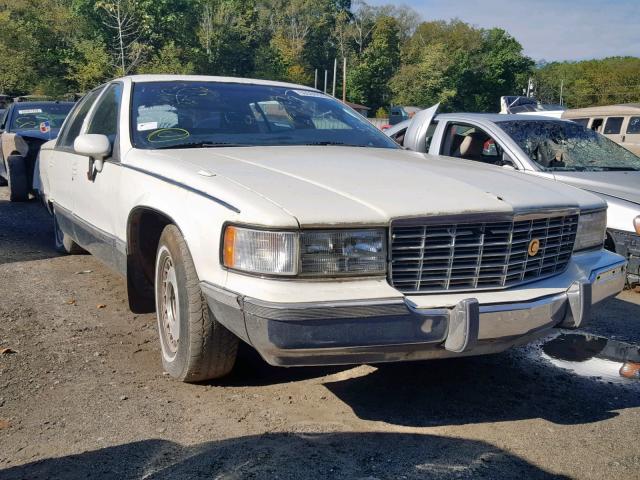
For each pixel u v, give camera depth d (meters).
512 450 3.12
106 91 5.26
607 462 3.04
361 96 89.00
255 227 2.99
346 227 2.98
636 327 5.18
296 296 2.90
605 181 6.33
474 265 3.25
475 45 101.06
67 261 6.70
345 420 3.38
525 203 3.39
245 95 4.85
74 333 4.60
